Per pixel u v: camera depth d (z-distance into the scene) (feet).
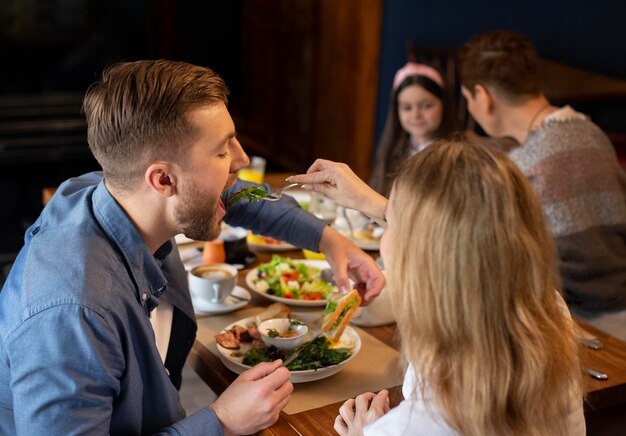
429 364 3.23
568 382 3.34
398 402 4.53
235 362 4.80
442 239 3.14
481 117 8.08
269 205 5.71
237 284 6.24
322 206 7.75
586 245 7.16
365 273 5.54
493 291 3.10
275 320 5.16
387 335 5.45
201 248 6.87
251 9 20.22
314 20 17.15
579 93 10.77
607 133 11.50
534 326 3.13
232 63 19.75
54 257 3.93
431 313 3.20
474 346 3.15
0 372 4.07
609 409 4.88
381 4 15.26
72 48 16.29
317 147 17.94
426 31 14.62
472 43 7.93
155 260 4.33
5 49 15.75
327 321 5.02
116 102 3.91
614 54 11.78
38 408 3.67
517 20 13.19
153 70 3.96
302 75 18.15
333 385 4.71
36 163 16.63
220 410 4.08
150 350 4.15
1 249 14.42
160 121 3.87
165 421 4.29
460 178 3.15
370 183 10.25
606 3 11.72
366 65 15.71
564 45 12.57
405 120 9.82
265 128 20.56
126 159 3.98
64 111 16.53
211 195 4.12
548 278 3.27
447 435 3.24
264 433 4.14
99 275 3.89
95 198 4.21
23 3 15.64
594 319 7.05
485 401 3.13
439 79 9.75
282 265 6.29
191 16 18.79
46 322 3.70
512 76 7.60
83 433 3.66
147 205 4.11
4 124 16.12
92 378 3.71
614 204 7.35
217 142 4.02
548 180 7.29
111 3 16.48
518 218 3.14
